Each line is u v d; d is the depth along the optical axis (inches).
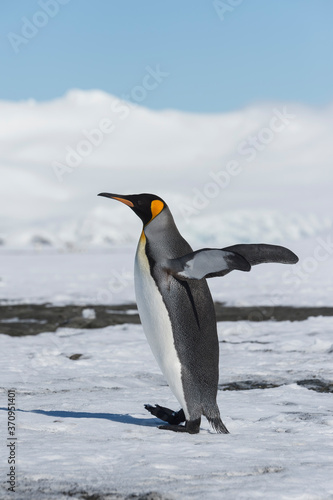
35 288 2628.0
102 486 323.0
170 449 406.9
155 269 452.4
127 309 1797.5
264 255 440.5
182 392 459.2
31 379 753.6
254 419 528.4
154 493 311.1
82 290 2507.4
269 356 928.3
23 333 1277.1
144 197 467.2
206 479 338.0
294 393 653.9
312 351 960.3
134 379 759.7
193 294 456.1
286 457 387.5
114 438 442.3
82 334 1246.3
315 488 320.5
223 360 903.1
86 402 599.8
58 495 309.0
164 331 453.7
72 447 407.2
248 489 317.1
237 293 2225.6
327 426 491.8
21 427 478.6
